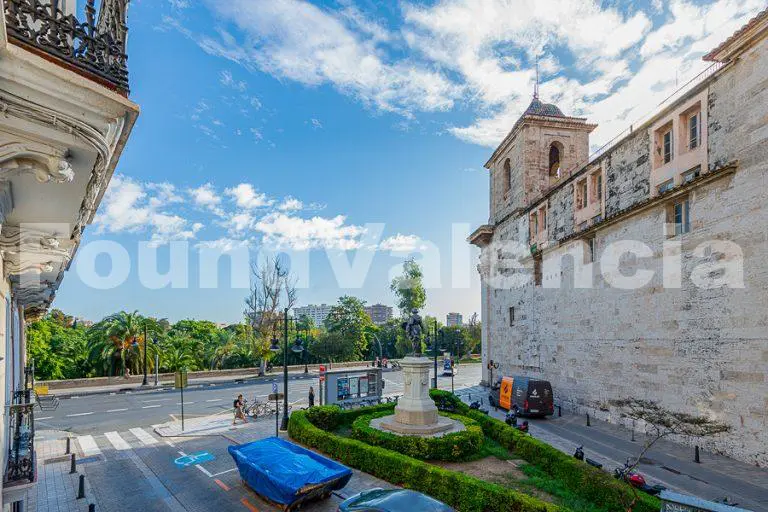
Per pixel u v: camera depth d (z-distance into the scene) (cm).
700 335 1803
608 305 2384
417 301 6175
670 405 1941
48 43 422
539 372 3100
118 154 561
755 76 1628
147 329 4425
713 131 1809
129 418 2570
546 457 1437
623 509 1091
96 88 418
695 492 1307
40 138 423
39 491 1381
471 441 1609
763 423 1536
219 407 2948
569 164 3544
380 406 2284
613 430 2164
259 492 1266
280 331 5153
